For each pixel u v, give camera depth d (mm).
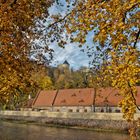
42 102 95562
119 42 7859
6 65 11062
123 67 7602
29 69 12156
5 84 12008
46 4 11711
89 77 11094
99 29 7988
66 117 77812
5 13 10156
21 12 10664
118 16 7973
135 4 7867
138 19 8258
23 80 12227
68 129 69062
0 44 10648
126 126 64062
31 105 95750
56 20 11594
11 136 52562
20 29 11195
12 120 89375
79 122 74188
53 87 103875
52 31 11789
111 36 7926
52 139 49500
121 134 59562
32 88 12961
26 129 66438
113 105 79125
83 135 56625
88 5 8320
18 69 11555
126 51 7832
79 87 96938
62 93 95938
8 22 10172
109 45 8625
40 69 13477
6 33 10398
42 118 83250
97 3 8180
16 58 11328
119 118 67250
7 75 11586
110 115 68875
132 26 8055
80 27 8352
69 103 90188
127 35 8148
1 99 13422
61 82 105875
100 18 8039
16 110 92312
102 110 82438
